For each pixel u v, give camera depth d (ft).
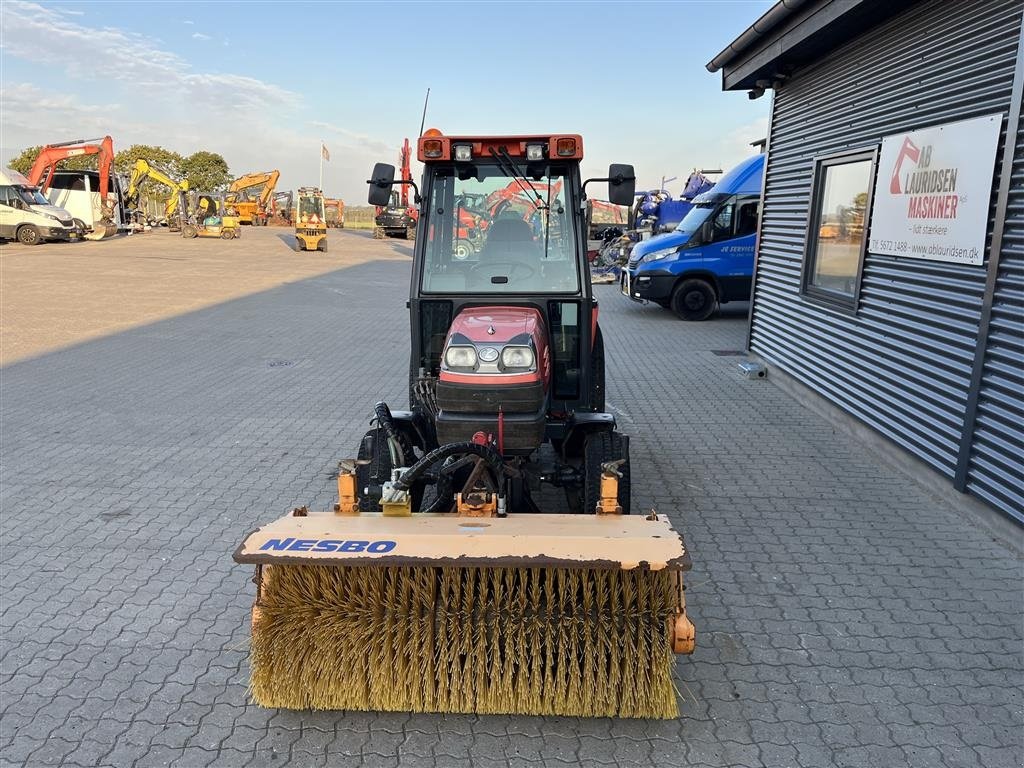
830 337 25.34
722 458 21.66
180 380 31.14
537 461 15.46
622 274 52.75
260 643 10.48
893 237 20.92
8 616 13.41
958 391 17.80
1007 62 16.42
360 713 10.97
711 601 13.94
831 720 10.84
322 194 107.34
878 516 17.66
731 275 48.21
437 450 11.36
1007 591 14.32
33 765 9.91
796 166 28.91
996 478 16.31
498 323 14.05
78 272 71.36
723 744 10.37
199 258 91.15
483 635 10.23
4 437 23.39
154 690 11.46
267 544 10.04
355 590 10.44
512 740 10.44
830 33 23.58
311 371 33.14
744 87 32.27
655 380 31.65
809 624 13.21
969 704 11.18
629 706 10.28
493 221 16.17
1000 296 16.24
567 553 9.73
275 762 10.01
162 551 15.90
